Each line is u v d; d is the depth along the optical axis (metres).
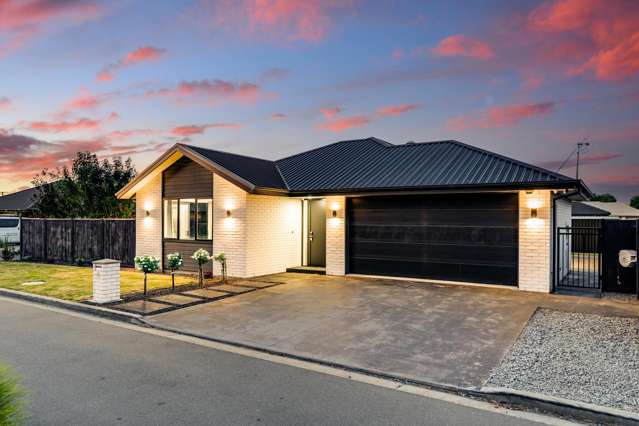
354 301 9.19
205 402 4.21
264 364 5.44
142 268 9.92
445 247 11.55
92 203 19.09
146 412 3.96
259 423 3.76
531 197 10.24
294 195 13.11
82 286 11.14
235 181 12.18
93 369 5.17
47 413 3.92
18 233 18.81
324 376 5.02
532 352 5.77
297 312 8.20
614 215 29.84
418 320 7.55
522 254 10.35
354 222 12.94
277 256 13.60
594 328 6.99
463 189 10.37
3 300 9.83
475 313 8.05
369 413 4.00
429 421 3.84
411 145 15.05
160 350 6.00
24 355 5.71
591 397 4.26
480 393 4.44
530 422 3.86
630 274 10.03
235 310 8.39
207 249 13.44
